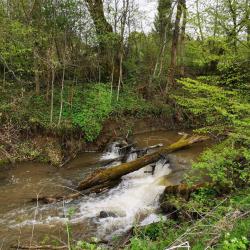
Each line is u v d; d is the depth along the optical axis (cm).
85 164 1543
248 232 556
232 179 876
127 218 1046
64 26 1731
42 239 910
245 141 811
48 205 1120
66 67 1884
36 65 1723
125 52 2425
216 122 1067
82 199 1161
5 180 1344
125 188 1236
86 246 642
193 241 597
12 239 914
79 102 1875
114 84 2252
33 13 1686
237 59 898
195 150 1457
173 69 2189
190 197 971
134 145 1722
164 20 2489
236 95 865
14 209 1095
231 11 864
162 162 1331
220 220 587
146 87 2272
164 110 2116
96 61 2127
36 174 1410
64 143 1659
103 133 1830
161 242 682
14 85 1839
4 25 1595
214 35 899
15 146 1572
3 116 1641
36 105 1775
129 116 2031
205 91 878
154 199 1117
